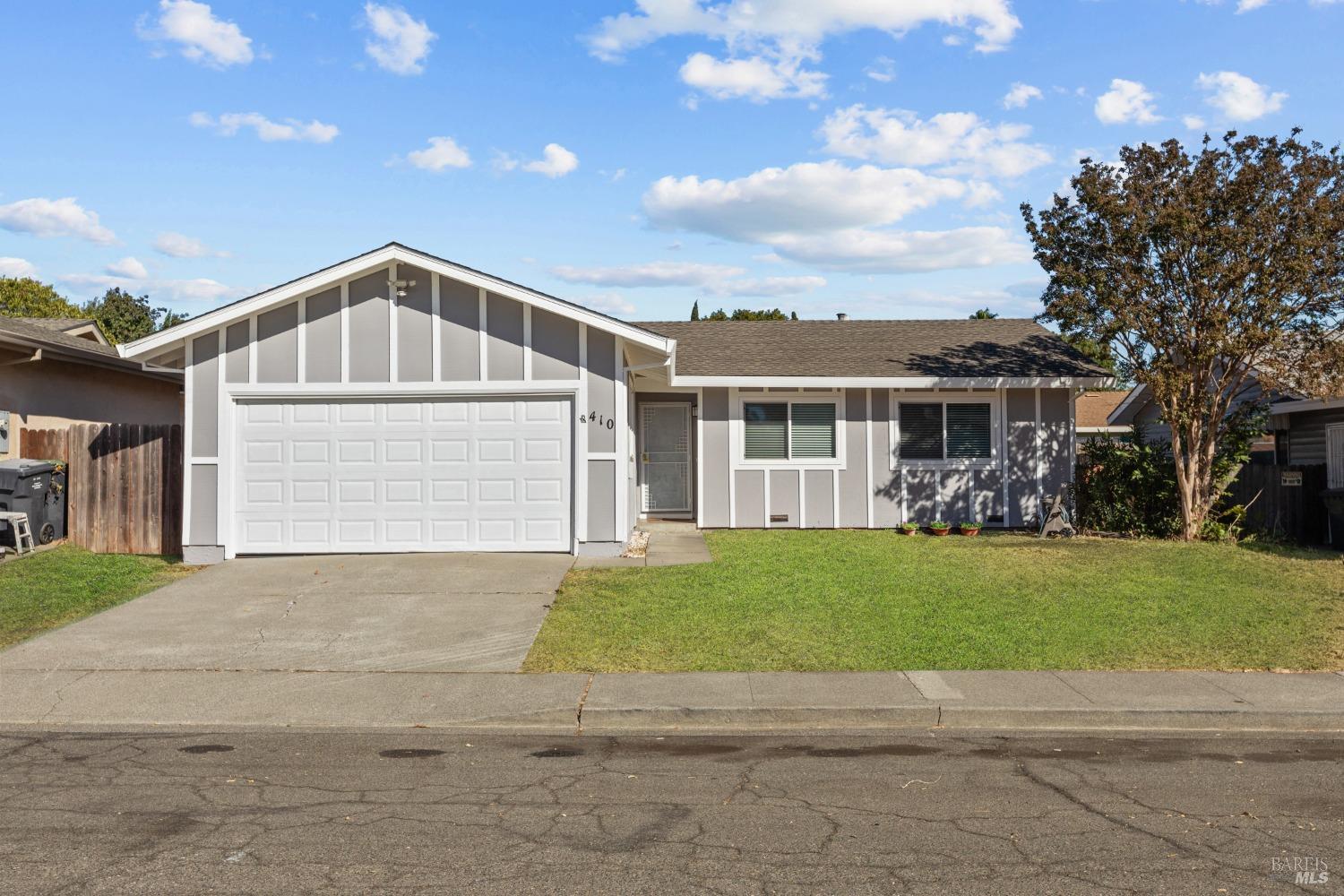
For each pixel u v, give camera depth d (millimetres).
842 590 12297
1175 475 17609
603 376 14461
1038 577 13250
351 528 14461
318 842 5258
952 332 21734
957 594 12164
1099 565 14133
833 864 4988
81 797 6055
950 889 4680
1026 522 19172
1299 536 17281
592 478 14461
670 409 20406
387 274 14430
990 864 4992
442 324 14414
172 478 15305
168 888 4633
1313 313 16219
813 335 21656
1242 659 9523
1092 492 18250
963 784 6375
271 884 4684
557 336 14453
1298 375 16188
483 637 10328
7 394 16641
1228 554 15195
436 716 8031
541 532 14516
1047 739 7535
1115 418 25141
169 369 15805
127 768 6703
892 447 19172
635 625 10734
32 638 10289
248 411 14461
